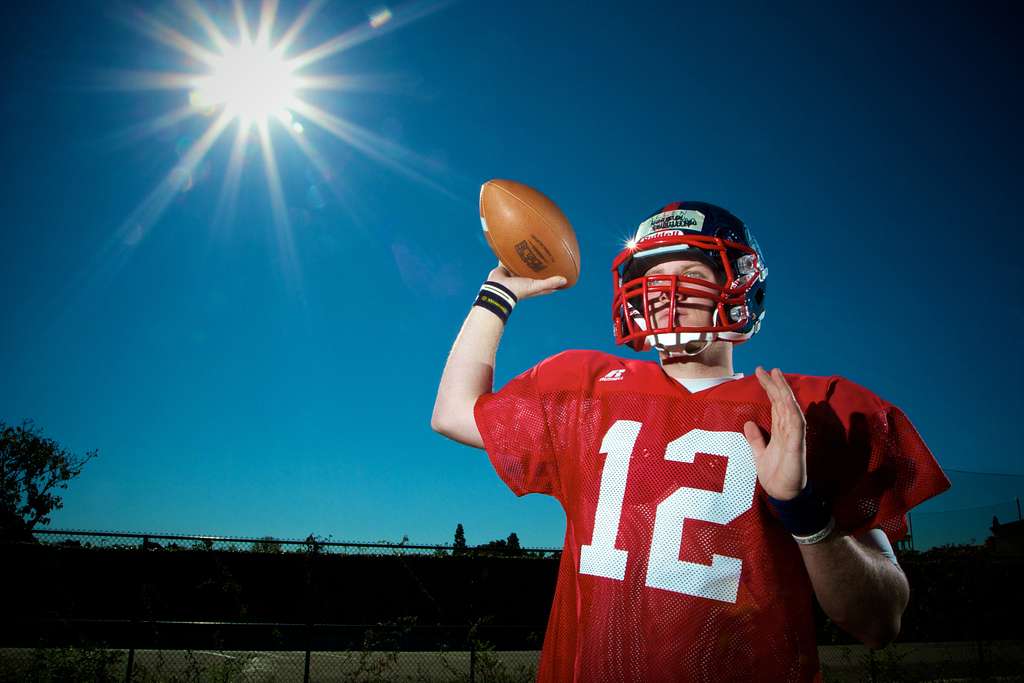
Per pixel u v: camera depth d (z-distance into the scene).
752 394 1.40
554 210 2.03
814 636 1.27
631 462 1.41
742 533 1.27
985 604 10.84
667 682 1.20
